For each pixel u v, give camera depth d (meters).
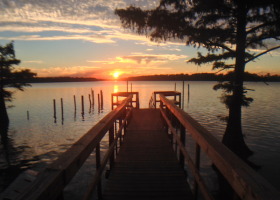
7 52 30.27
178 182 3.69
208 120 25.89
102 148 16.25
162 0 11.34
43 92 106.62
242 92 11.79
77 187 10.04
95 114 34.16
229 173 1.41
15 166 13.62
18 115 34.28
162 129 8.27
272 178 10.48
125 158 4.98
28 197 1.04
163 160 4.83
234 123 12.20
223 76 12.18
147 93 79.94
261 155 13.41
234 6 12.02
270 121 24.97
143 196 3.22
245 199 1.15
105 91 103.19
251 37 13.04
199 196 6.80
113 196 3.22
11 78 31.00
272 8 10.35
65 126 25.56
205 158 13.08
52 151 16.44
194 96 63.62
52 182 1.23
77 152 1.73
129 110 10.26
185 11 11.66
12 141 19.48
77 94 84.19
